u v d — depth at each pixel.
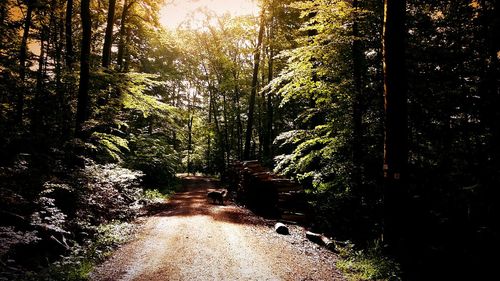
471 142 8.58
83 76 13.82
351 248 8.85
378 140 10.23
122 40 21.22
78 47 22.02
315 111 11.49
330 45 10.09
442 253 7.91
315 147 12.51
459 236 8.32
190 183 28.95
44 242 6.93
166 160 22.11
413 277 7.08
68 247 7.46
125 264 7.19
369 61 10.37
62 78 15.43
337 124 10.64
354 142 10.23
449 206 8.78
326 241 9.27
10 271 5.56
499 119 8.00
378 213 10.05
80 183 10.34
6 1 16.80
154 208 14.39
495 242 7.71
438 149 9.09
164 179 22.23
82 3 13.80
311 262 7.76
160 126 26.00
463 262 7.63
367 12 9.88
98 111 14.82
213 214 13.19
